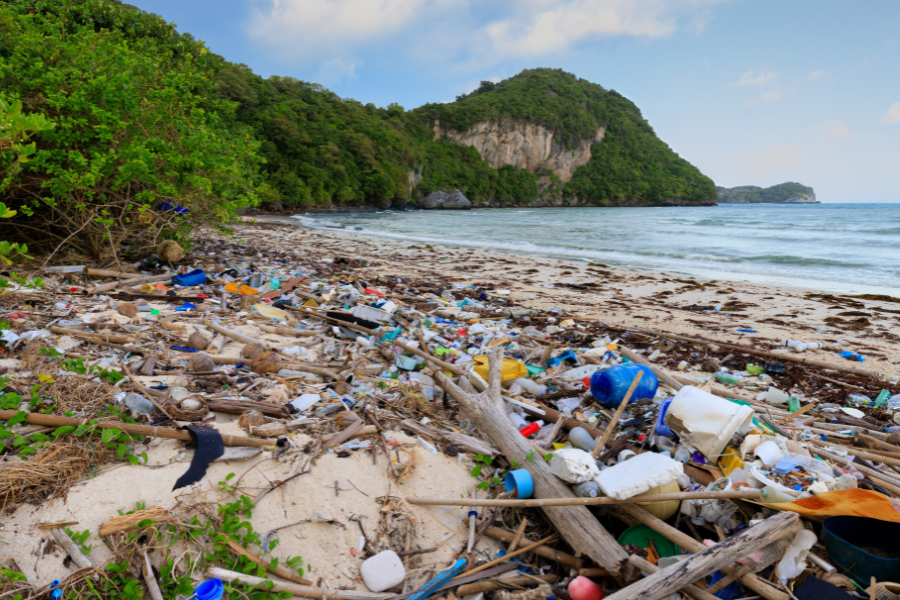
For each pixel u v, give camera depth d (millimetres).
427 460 3422
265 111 70125
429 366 5145
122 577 2338
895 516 2463
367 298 8586
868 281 13930
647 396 4297
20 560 2279
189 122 9312
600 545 2672
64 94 7344
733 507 2936
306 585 2523
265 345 5242
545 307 9805
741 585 2537
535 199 133750
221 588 2352
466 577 2703
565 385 4840
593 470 2998
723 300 10984
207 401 3619
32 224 8844
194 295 7352
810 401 5188
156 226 9312
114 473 2795
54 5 10938
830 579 2473
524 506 2959
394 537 2859
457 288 11195
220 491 2809
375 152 87750
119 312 5852
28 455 2801
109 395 3480
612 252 20406
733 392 4949
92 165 7156
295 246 19203
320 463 3158
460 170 117562
